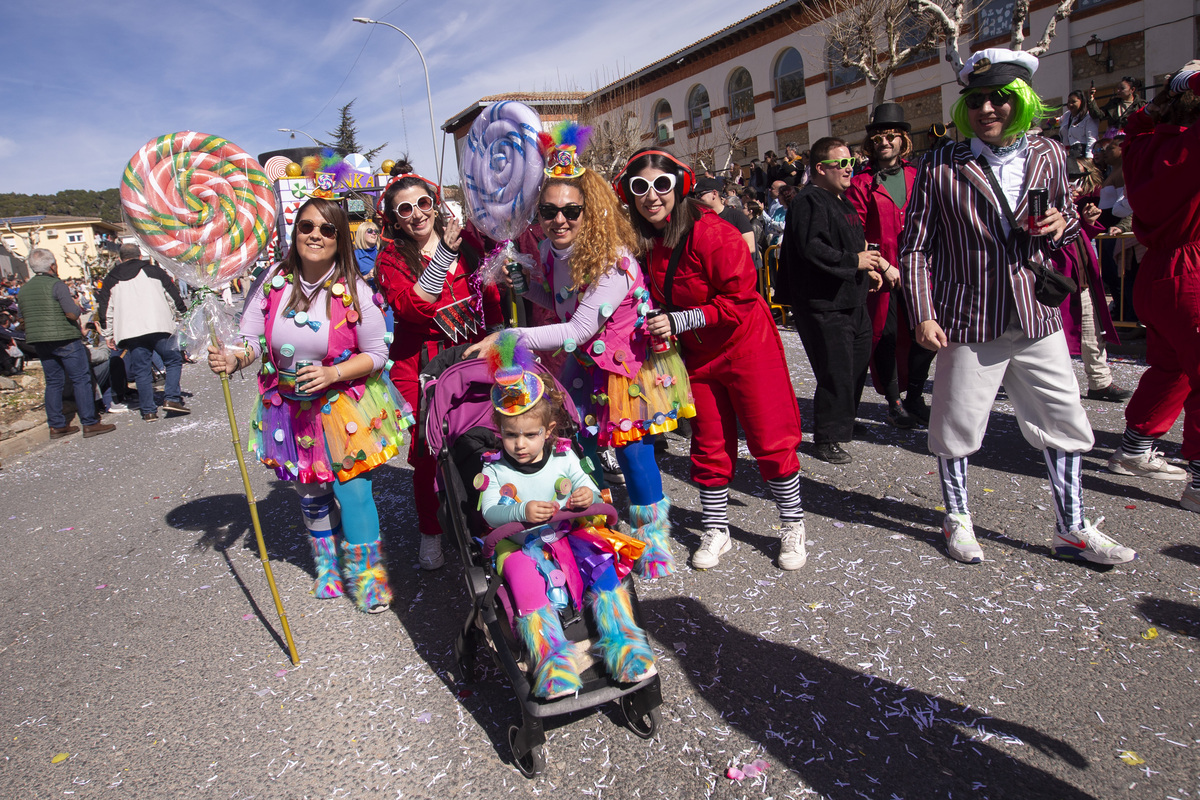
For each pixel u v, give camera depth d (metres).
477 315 3.70
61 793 2.57
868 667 2.78
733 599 3.35
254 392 10.16
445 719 2.76
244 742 2.75
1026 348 3.26
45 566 4.70
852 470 4.73
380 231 4.31
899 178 5.49
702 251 3.29
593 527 2.72
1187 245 3.48
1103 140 7.79
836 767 2.32
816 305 4.66
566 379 3.52
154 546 4.84
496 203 3.29
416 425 3.65
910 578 3.38
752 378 3.40
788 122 24.50
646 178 3.20
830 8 16.89
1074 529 3.33
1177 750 2.27
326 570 3.76
